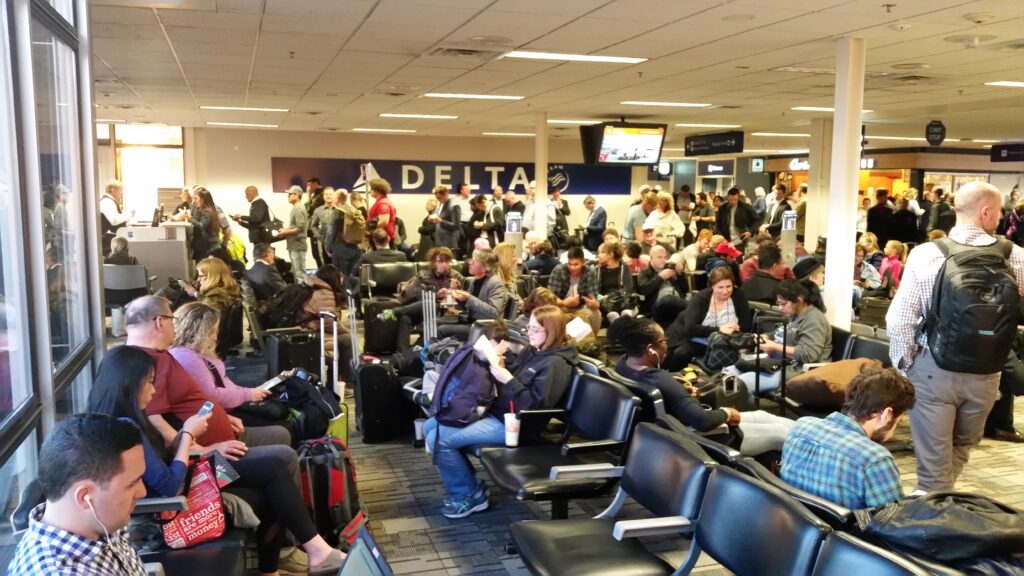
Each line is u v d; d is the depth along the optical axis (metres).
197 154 17.48
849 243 6.64
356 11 5.49
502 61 7.72
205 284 7.07
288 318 6.50
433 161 19.20
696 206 15.95
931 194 16.16
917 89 9.73
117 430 1.66
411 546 3.74
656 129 12.90
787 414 5.13
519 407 3.98
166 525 2.71
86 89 4.36
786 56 7.28
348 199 12.22
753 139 19.77
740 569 2.32
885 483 2.51
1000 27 5.87
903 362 3.70
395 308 7.11
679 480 2.66
